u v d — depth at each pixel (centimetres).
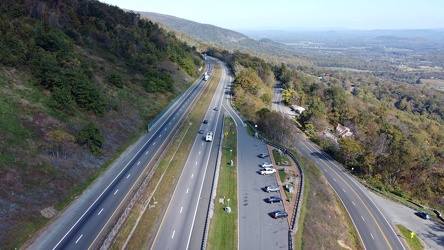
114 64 10575
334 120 14788
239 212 5469
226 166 7025
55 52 7894
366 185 7950
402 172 8556
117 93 8912
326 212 6141
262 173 6856
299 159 8312
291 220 5338
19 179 4759
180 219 4959
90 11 12569
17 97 6188
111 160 6444
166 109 9869
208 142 8200
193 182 6097
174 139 7912
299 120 13238
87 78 7744
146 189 5538
